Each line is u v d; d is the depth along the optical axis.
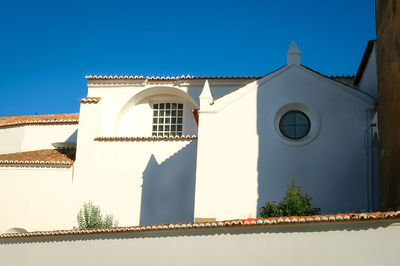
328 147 20.45
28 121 31.47
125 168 24.70
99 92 28.11
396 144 17.19
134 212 24.08
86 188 24.66
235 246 15.91
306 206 18.44
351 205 19.89
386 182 18.02
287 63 21.42
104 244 18.70
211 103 21.22
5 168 25.30
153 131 28.28
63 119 31.55
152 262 17.31
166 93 28.27
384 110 18.44
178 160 24.42
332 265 14.51
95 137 25.36
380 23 19.27
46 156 26.61
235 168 20.45
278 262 15.18
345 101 20.78
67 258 19.52
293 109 21.09
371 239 14.25
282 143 20.61
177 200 23.92
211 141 20.78
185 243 16.83
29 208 24.69
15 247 21.22
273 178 20.30
